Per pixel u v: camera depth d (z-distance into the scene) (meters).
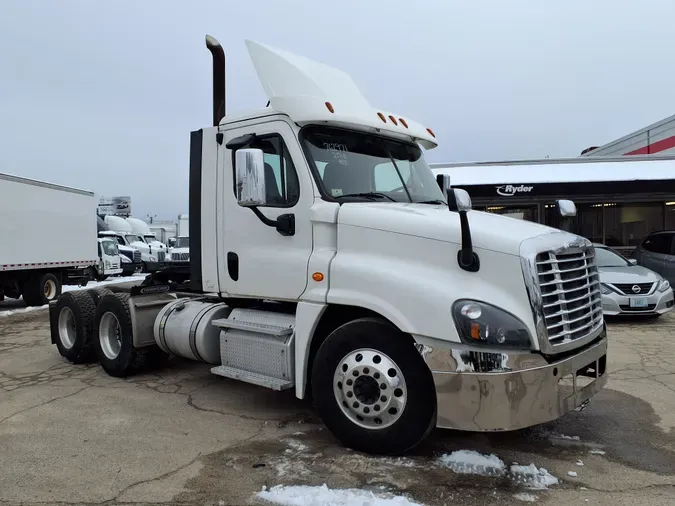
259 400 5.34
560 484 3.47
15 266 13.90
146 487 3.49
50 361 7.32
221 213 4.90
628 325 9.66
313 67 4.83
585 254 4.07
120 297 6.25
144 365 6.23
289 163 4.36
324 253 4.15
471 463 3.73
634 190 15.44
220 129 4.90
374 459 3.82
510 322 3.40
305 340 4.19
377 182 4.63
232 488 3.45
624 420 4.66
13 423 4.72
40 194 14.84
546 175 16.45
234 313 4.95
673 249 12.66
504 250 3.51
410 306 3.61
